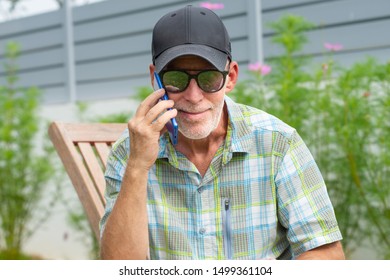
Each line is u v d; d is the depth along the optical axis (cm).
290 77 310
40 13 489
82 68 464
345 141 289
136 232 149
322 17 354
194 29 146
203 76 146
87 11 458
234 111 158
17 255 421
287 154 156
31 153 445
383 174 294
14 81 457
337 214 300
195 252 158
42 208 425
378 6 333
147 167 149
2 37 517
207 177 156
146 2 423
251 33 381
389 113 288
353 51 342
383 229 294
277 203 157
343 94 294
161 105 147
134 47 431
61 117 451
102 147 211
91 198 194
